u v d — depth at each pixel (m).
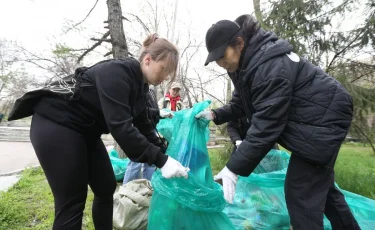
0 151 9.10
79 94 1.37
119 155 4.20
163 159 1.41
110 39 4.07
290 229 2.16
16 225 2.39
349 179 3.56
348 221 1.76
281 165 2.48
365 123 3.82
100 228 1.77
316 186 1.63
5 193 3.19
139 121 1.74
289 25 4.12
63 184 1.39
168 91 4.58
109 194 1.74
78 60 4.24
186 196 1.59
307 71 1.62
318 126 1.55
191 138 1.76
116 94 1.32
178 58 1.47
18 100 1.40
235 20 1.76
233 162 1.54
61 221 1.39
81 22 4.54
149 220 1.72
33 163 6.69
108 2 4.05
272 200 2.22
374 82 4.05
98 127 1.50
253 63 1.57
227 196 1.48
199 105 1.91
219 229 1.67
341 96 1.59
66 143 1.38
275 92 1.49
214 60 1.64
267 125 1.50
